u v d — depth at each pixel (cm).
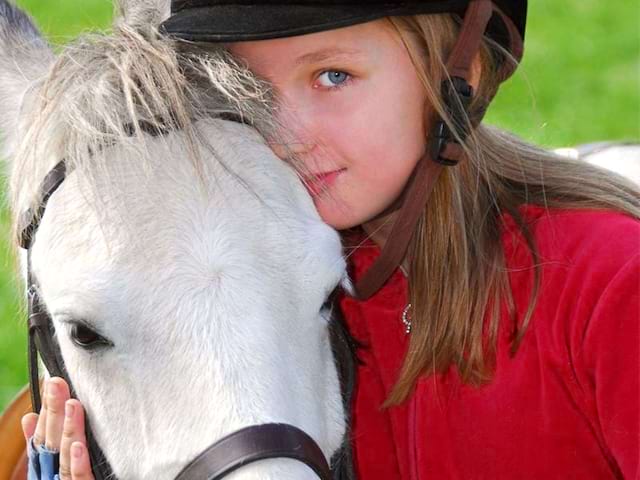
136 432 241
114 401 245
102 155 249
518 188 295
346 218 270
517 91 838
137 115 249
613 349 262
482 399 285
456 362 284
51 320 267
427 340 284
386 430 308
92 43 264
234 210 247
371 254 303
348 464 288
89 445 256
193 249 241
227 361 232
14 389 573
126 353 240
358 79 261
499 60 297
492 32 292
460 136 274
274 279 244
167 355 235
